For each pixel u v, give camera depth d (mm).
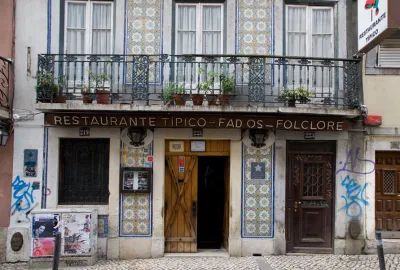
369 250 7766
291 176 7918
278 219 7777
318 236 7898
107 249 7609
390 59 7938
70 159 7848
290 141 7930
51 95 7172
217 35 8016
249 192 7801
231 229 7742
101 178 7828
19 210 7613
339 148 7848
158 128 7781
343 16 8016
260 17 7965
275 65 7797
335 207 7836
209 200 8398
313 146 7957
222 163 8414
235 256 7707
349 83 7582
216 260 7430
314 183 7934
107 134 7723
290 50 8047
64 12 7887
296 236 7875
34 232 6973
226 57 7699
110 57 7781
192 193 7984
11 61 7684
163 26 7914
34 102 7703
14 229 7559
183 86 7527
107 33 7969
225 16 7961
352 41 7980
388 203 8008
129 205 7730
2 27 7754
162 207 7738
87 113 7352
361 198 7820
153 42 7898
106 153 7848
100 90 7320
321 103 7879
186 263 7234
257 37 7938
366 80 7918
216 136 7805
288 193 7898
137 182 7699
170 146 7930
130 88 7773
